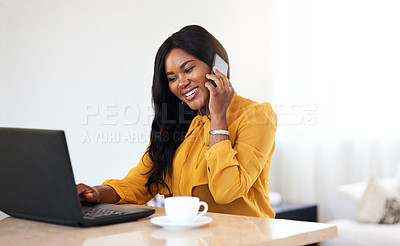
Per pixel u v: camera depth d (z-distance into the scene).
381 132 3.82
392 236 2.81
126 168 2.80
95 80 2.66
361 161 3.84
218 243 0.90
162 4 2.97
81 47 2.60
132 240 0.94
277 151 4.02
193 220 1.06
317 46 3.92
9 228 1.12
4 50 2.29
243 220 1.14
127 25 2.80
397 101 3.79
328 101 3.90
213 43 1.65
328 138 3.89
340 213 3.33
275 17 3.89
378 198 3.13
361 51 3.85
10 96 2.31
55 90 2.49
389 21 3.80
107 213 1.16
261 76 3.77
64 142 1.00
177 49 1.64
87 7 2.63
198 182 1.57
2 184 1.18
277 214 3.43
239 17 3.56
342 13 3.87
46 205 1.11
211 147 1.43
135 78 2.84
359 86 3.85
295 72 3.95
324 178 3.90
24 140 1.05
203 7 3.25
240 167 1.42
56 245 0.92
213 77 1.48
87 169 2.61
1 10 2.28
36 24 2.42
